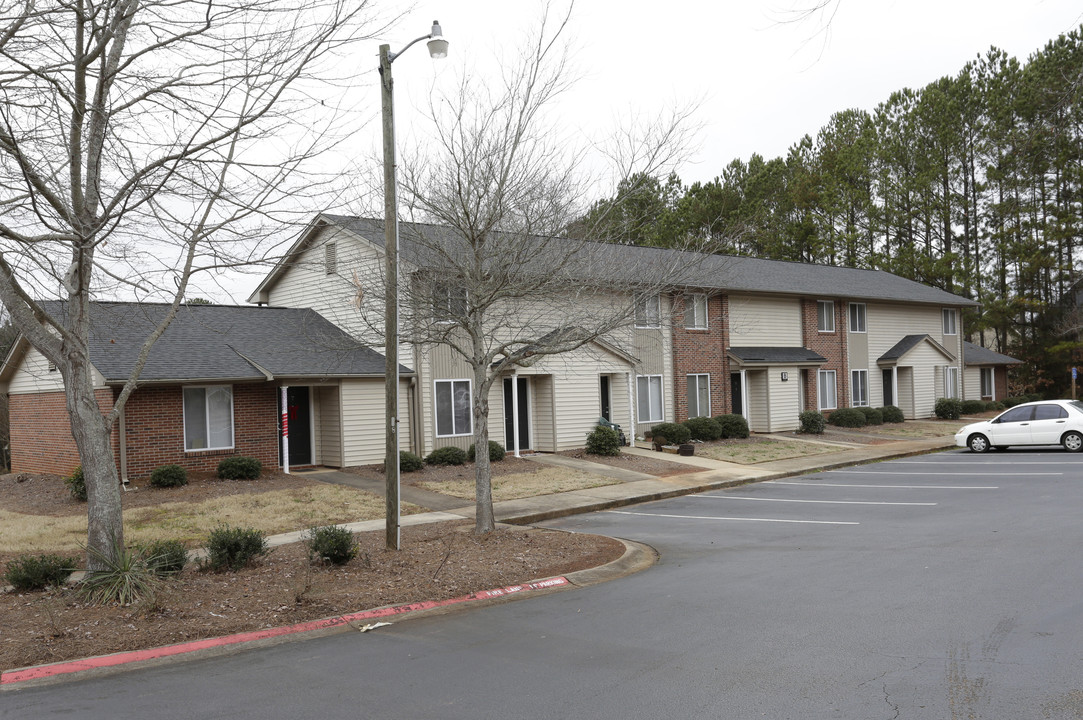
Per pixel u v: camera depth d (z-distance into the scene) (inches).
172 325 876.6
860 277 1593.3
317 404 919.7
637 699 235.0
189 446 812.0
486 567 429.7
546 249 535.8
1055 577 365.7
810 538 511.8
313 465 907.4
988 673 243.8
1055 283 1841.8
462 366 950.4
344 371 868.0
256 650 301.9
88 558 375.2
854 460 983.6
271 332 920.9
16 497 777.6
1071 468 822.5
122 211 354.3
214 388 828.6
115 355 783.7
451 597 375.6
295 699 245.8
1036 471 817.5
